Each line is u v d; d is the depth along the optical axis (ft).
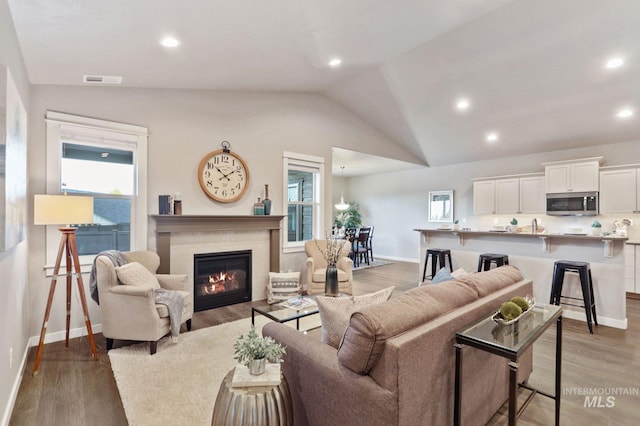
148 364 8.83
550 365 9.15
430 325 4.87
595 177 18.48
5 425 6.31
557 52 13.28
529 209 21.39
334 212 33.32
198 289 13.99
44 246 10.47
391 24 10.88
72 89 11.02
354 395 4.51
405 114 19.70
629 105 15.61
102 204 11.84
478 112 18.52
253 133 15.84
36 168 10.30
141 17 7.40
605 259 12.67
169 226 12.87
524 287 7.55
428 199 28.02
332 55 12.66
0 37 5.94
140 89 12.53
